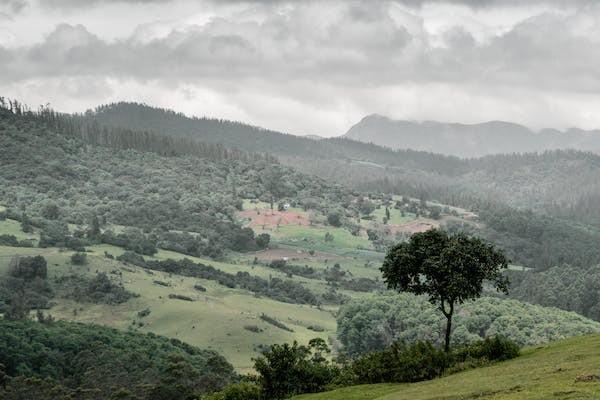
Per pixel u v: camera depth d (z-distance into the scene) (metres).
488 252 68.19
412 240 69.56
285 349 72.50
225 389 73.31
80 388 128.88
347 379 67.88
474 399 42.66
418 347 64.44
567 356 53.53
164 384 123.06
